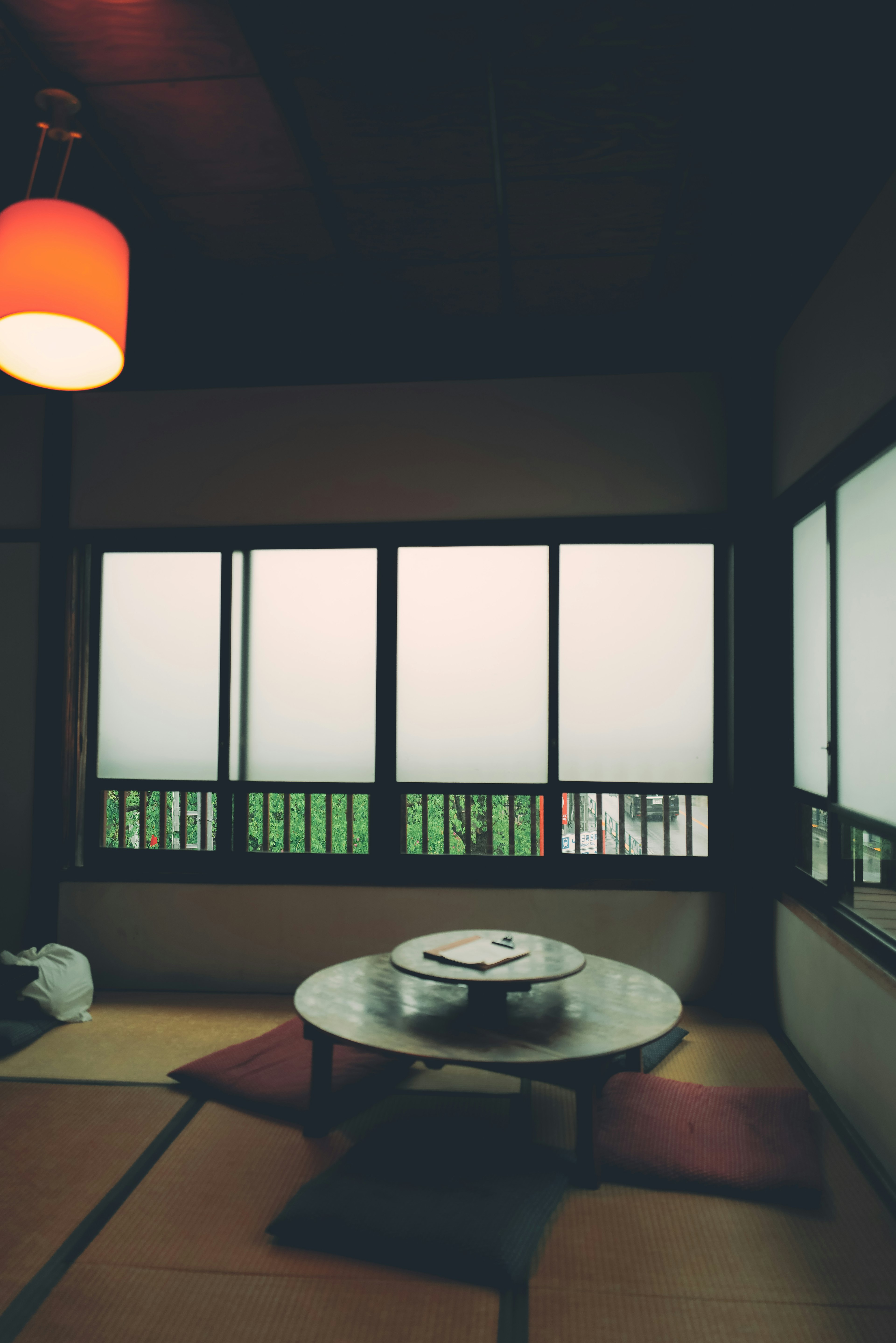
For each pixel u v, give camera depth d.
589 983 2.87
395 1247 1.91
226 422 4.12
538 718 3.91
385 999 2.68
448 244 3.18
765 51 2.12
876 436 2.45
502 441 3.97
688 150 2.57
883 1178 2.27
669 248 3.17
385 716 3.97
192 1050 3.21
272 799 4.11
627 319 3.78
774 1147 2.37
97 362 2.28
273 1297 1.80
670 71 2.24
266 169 2.73
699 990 3.76
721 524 3.83
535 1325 1.71
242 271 3.42
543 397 3.96
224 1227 2.06
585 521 3.90
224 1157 2.39
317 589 4.05
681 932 3.78
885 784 2.44
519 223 3.02
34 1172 2.31
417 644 3.99
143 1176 2.29
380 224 3.05
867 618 2.59
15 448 4.20
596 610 3.91
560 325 3.86
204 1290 1.82
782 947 3.46
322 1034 2.48
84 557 4.19
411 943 2.88
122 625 4.15
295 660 4.05
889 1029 2.31
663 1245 1.98
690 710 3.84
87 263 1.99
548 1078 2.23
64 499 4.14
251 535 4.07
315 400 4.08
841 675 2.84
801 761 3.39
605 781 3.87
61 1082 2.91
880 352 2.42
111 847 4.12
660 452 3.89
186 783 4.07
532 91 2.33
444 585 3.98
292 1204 2.06
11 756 4.11
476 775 3.93
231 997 3.89
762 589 3.67
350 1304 1.78
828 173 2.56
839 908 2.82
